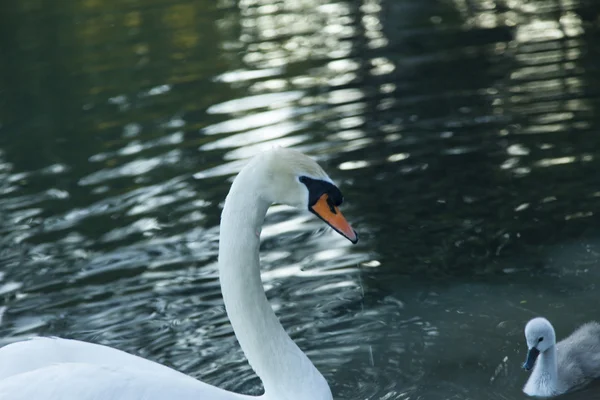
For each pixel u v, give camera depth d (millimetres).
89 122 15953
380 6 21562
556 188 11773
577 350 9070
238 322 7008
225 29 21766
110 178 13195
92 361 6809
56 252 11188
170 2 25625
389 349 9086
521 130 13461
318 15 22219
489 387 8516
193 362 8938
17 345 6781
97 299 10078
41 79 19406
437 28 19562
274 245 11125
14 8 27156
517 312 9531
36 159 14445
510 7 20516
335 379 8727
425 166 12695
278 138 13953
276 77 17250
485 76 15883
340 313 9680
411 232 11141
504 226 11086
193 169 13109
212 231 11383
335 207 6594
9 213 12406
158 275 10508
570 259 10336
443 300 9797
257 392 8523
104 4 26328
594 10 19188
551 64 16047
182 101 16391
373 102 15219
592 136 12977
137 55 20312
